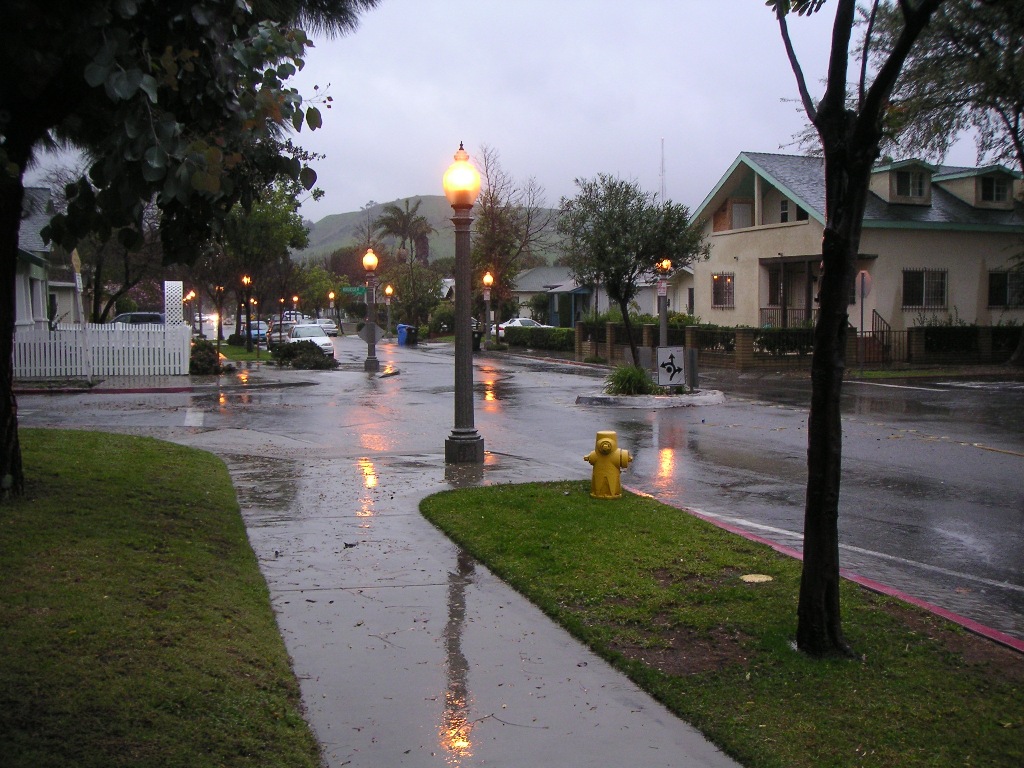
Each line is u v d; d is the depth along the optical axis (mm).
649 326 35188
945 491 10641
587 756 4125
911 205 33938
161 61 5266
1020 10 13680
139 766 3533
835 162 5059
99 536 6480
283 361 31891
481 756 4117
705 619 5746
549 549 7379
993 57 23391
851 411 18812
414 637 5578
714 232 38000
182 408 18922
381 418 17359
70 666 4262
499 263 54781
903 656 5188
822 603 5191
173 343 27109
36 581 5348
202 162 4793
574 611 5969
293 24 8773
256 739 3980
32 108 6695
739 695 4676
